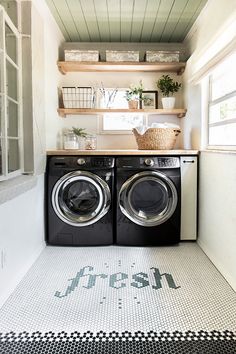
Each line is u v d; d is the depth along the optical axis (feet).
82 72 12.66
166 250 9.71
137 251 9.65
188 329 5.56
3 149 7.14
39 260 8.82
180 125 12.80
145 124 12.84
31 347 5.08
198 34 10.32
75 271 8.07
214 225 8.55
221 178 7.95
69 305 6.36
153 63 11.66
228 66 8.32
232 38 7.17
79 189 10.30
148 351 4.97
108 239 10.11
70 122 12.80
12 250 6.96
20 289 7.03
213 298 6.66
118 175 9.99
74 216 10.09
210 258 8.87
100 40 12.31
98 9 9.59
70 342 5.20
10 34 7.90
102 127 12.84
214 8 8.32
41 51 9.25
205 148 9.93
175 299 6.61
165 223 10.09
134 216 10.05
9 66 7.90
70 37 12.01
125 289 7.07
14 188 6.61
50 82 10.65
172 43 12.53
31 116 8.53
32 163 8.62
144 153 10.12
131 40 12.28
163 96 12.67
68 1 9.06
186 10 9.56
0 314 6.00
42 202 9.71
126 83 12.77
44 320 5.82
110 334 5.41
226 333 5.44
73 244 10.09
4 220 6.45
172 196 10.07
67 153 10.07
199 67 10.05
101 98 12.72
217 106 9.31
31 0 8.23
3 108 7.03
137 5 9.29
